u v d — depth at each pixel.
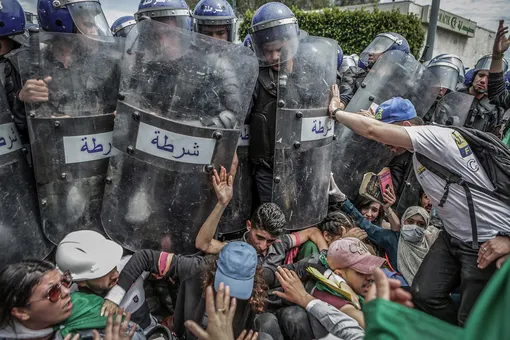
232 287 1.77
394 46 3.81
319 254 2.46
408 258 2.70
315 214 2.65
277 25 2.30
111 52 2.16
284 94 2.37
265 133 2.52
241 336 1.83
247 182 2.72
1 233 2.05
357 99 3.33
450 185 2.01
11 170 2.08
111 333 1.71
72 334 1.79
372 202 3.11
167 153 2.06
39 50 2.04
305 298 2.10
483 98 4.28
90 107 2.15
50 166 2.12
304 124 2.42
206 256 2.17
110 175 2.16
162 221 2.17
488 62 4.16
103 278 2.00
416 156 2.07
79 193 2.21
